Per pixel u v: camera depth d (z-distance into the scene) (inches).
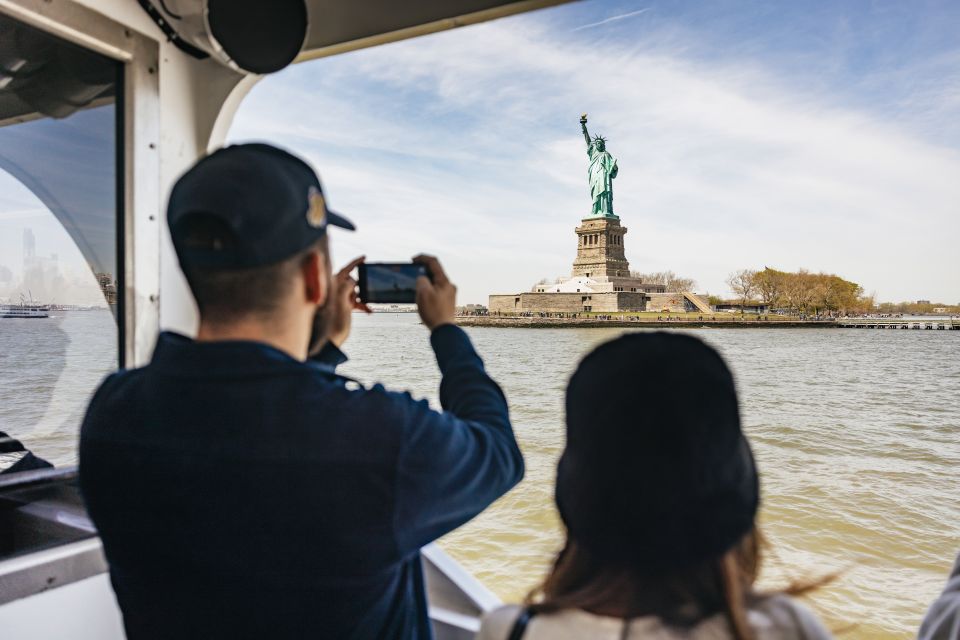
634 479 21.8
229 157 32.3
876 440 792.3
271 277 31.3
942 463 670.5
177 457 30.5
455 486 31.7
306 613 30.6
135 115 74.7
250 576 30.4
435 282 43.6
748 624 21.8
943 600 29.0
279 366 31.2
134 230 75.6
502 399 39.3
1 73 74.4
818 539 412.8
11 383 73.9
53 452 73.2
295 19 68.8
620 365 23.5
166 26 75.3
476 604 61.7
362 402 31.4
